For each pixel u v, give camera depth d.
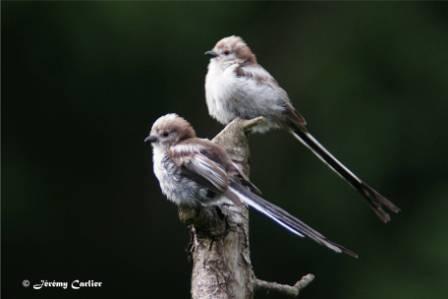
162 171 8.57
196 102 17.48
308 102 17.72
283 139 17.33
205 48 17.56
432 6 18.73
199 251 7.86
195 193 8.34
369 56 18.11
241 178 8.25
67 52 17.53
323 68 17.84
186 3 17.61
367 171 17.50
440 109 18.00
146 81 17.59
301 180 17.22
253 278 8.07
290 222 7.80
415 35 18.23
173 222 17.27
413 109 17.94
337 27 18.22
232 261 7.81
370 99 17.78
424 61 18.16
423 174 17.78
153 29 17.44
